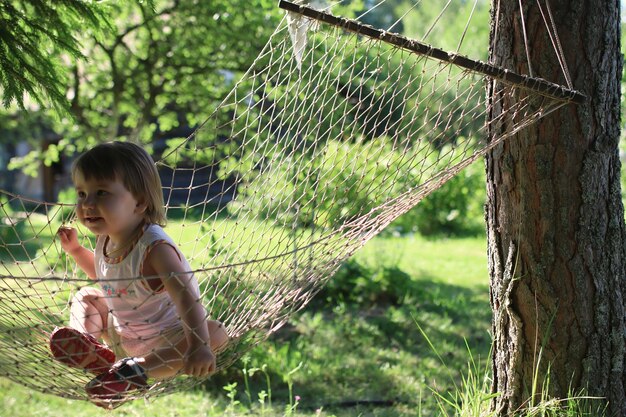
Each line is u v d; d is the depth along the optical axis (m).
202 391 5.59
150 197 3.10
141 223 3.10
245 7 9.91
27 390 5.42
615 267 3.72
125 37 10.98
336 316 7.86
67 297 4.01
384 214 3.37
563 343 3.70
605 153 3.64
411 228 14.72
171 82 10.42
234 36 9.96
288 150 8.38
